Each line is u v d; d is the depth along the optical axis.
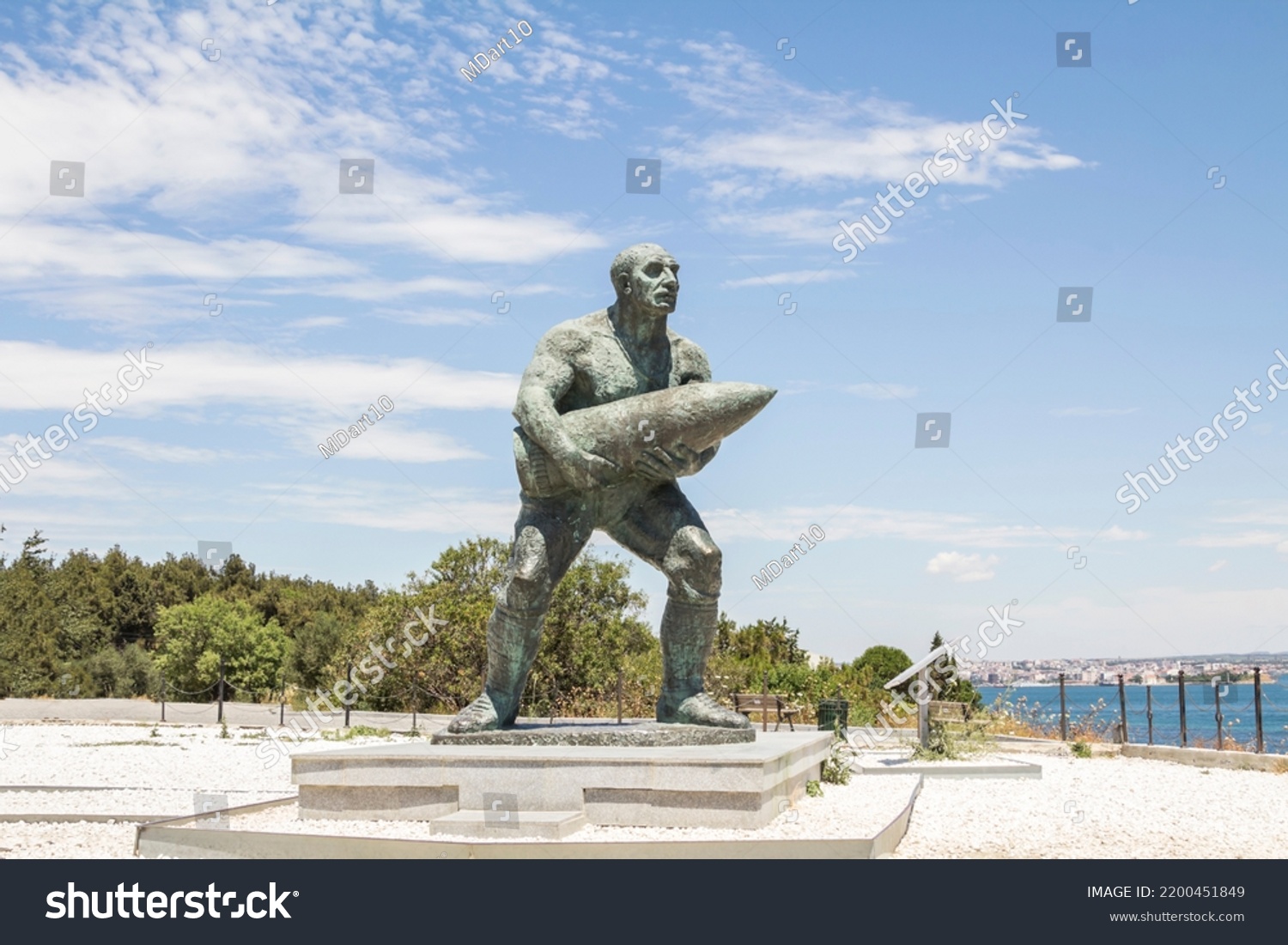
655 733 9.72
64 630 39.56
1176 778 14.92
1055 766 16.80
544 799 8.84
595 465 9.62
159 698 33.28
